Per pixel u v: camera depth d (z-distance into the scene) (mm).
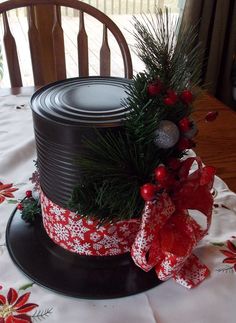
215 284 500
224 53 1821
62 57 1175
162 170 399
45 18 1469
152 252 456
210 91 1841
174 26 498
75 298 476
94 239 503
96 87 520
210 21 1698
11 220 608
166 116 430
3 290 486
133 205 427
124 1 1829
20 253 541
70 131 426
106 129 425
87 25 2342
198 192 479
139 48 465
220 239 576
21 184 698
